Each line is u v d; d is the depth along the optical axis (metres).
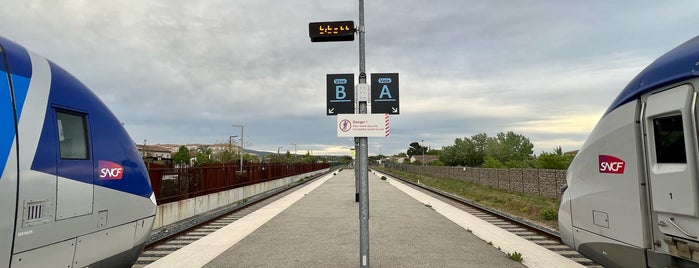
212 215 13.88
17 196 3.18
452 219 12.31
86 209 3.97
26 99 3.46
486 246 8.21
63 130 3.85
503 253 7.56
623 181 3.93
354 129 5.66
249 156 77.12
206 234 9.92
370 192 24.59
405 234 9.59
